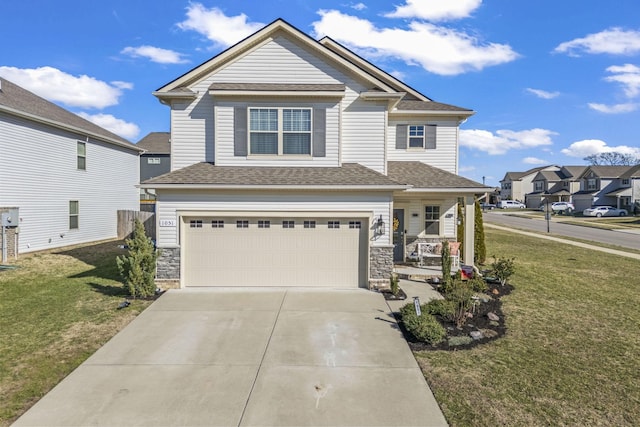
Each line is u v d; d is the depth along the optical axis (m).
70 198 18.11
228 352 6.42
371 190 10.27
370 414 4.66
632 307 9.07
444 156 14.06
